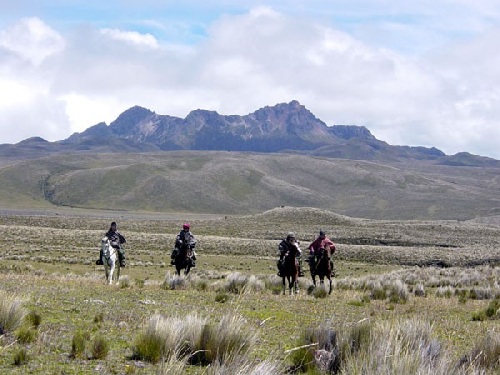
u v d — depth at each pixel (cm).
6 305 1230
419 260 7756
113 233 2823
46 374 916
